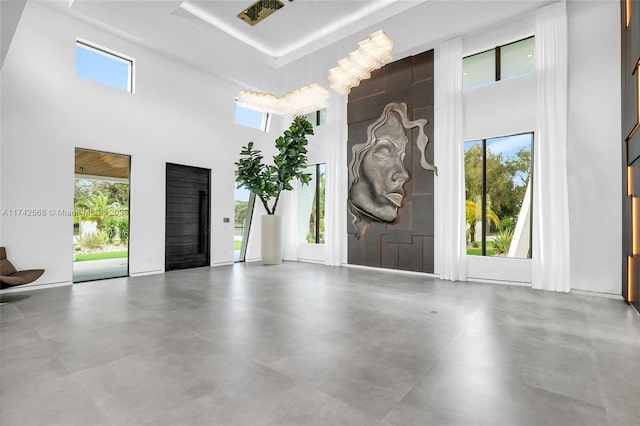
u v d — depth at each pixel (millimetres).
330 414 1834
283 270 7156
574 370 2395
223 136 7902
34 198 5031
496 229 5887
